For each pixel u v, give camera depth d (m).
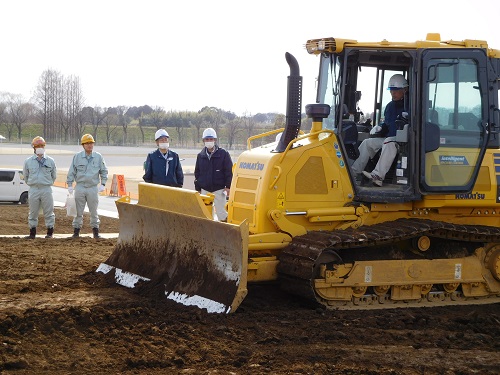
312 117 8.87
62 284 9.75
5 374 6.10
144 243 9.84
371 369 6.48
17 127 80.00
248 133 40.53
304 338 7.33
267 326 7.79
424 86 8.79
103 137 74.00
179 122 65.44
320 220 8.81
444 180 9.04
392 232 8.55
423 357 6.90
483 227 9.30
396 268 8.84
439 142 8.91
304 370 6.38
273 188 8.74
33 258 11.98
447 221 9.48
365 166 9.30
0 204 25.89
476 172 9.16
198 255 8.78
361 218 9.02
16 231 17.31
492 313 8.95
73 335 7.23
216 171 12.12
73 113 72.00
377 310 8.76
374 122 9.70
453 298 9.39
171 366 6.45
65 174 40.97
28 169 14.98
